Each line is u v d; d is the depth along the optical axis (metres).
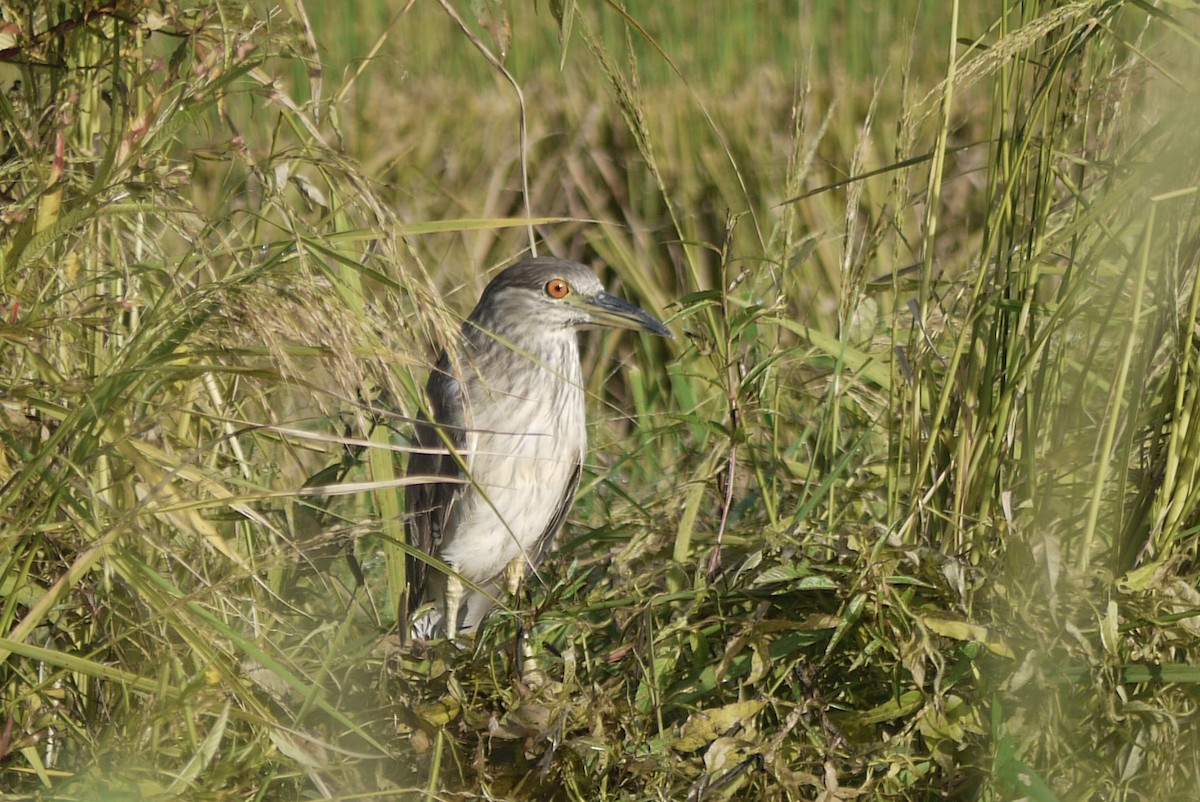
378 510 7.62
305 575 7.24
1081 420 6.57
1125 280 6.24
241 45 5.70
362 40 21.25
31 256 5.40
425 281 5.55
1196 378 6.07
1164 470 6.18
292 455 6.14
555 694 5.80
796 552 6.31
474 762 5.71
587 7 21.95
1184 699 5.84
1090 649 5.64
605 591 7.38
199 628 5.44
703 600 6.45
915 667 5.67
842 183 6.82
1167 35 6.61
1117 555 6.14
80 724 5.91
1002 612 6.02
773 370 8.29
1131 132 6.70
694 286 7.80
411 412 6.18
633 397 12.10
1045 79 6.12
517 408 8.93
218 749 5.77
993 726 5.61
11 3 5.79
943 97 6.70
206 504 5.07
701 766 5.71
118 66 5.80
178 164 5.68
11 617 5.24
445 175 16.83
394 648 6.37
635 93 7.31
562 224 15.28
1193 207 6.12
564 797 5.80
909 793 5.86
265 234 7.32
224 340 5.20
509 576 8.84
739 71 20.06
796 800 5.48
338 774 5.74
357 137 17.20
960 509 6.42
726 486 7.11
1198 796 5.73
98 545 5.06
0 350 5.89
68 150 6.20
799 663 6.05
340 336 4.93
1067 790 5.75
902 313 8.38
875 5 21.58
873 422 7.73
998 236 6.39
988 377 6.35
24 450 5.36
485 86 19.77
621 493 8.09
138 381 5.28
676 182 16.11
